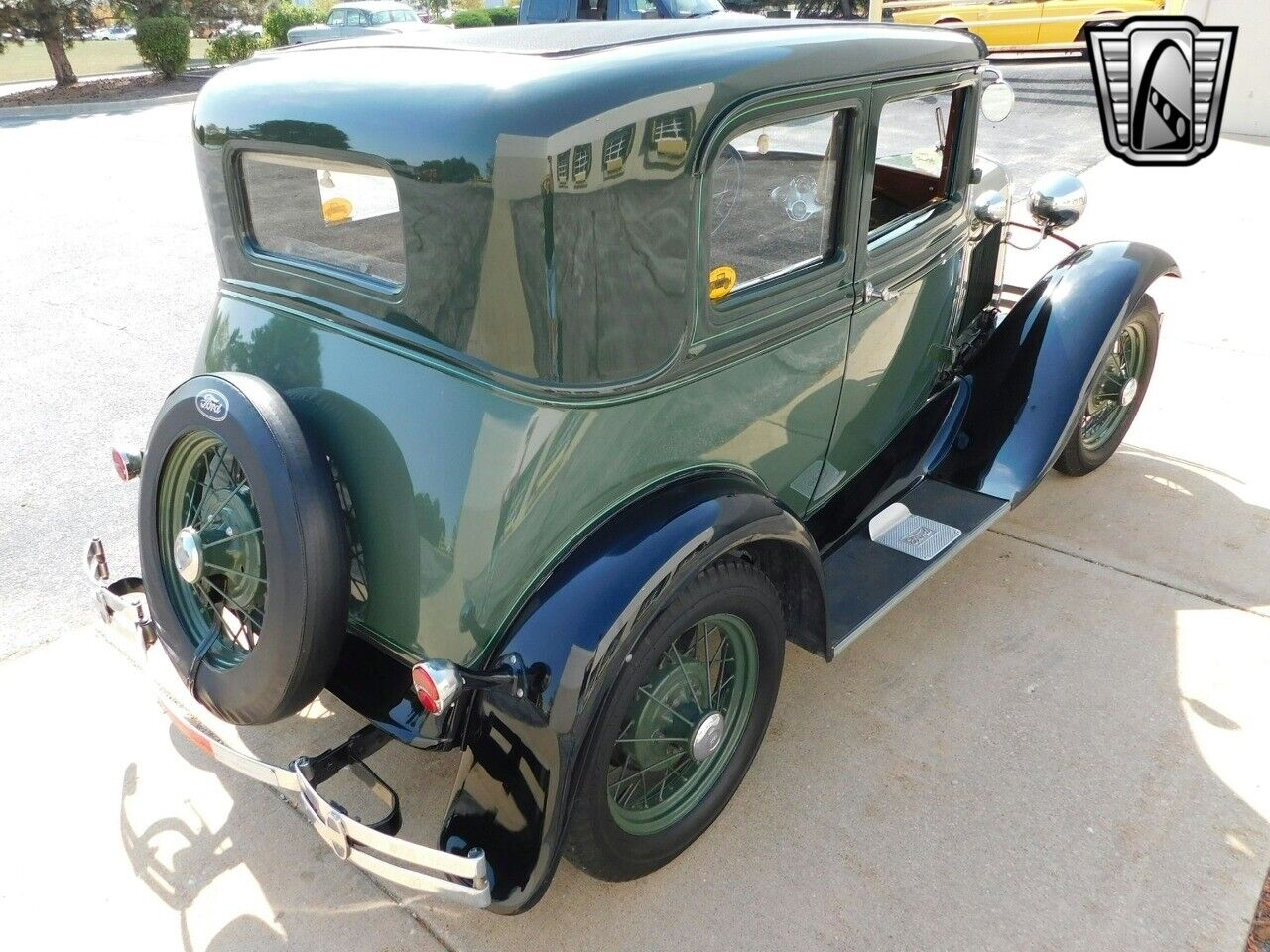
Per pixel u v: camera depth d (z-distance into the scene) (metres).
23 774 2.74
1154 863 2.37
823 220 2.48
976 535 2.97
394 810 2.08
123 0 20.58
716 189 2.11
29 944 2.28
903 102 2.64
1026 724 2.82
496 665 1.95
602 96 1.80
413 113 1.87
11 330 5.98
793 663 3.10
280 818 2.61
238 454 2.00
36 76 22.64
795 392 2.56
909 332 3.06
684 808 2.37
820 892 2.34
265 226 2.35
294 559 1.92
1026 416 3.20
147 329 5.98
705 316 2.14
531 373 1.89
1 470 4.37
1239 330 5.30
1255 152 9.12
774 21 2.61
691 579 2.03
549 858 1.93
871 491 3.12
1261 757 2.67
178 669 2.27
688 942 2.24
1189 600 3.31
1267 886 2.29
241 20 24.17
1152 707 2.86
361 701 2.17
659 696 2.22
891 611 3.31
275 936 2.30
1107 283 3.31
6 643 3.27
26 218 8.48
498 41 2.31
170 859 2.49
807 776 2.67
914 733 2.80
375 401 2.08
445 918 2.34
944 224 3.08
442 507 1.97
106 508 4.08
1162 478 4.04
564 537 2.02
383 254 2.06
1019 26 13.24
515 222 1.78
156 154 11.32
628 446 2.07
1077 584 3.41
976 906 2.29
